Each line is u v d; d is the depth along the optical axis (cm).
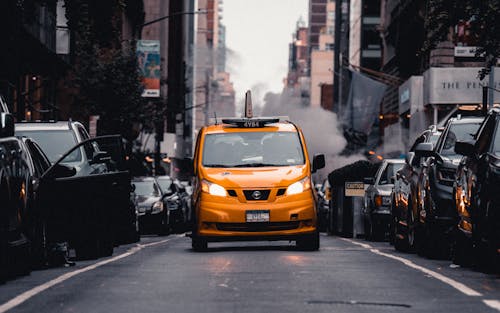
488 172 1521
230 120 2277
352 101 8700
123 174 2220
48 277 1436
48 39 4503
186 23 16175
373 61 12456
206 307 1055
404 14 7744
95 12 2762
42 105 5284
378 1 12469
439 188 1911
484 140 1630
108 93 5425
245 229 2111
